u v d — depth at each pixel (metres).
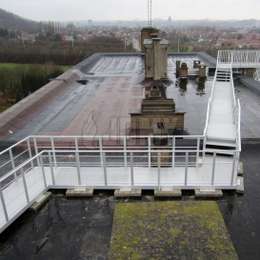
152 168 8.95
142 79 19.11
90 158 9.80
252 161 9.40
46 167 9.31
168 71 20.81
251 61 20.00
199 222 6.90
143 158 9.56
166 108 10.16
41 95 15.62
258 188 8.19
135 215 7.22
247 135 10.69
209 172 8.66
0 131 11.39
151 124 10.08
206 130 9.52
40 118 13.09
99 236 6.74
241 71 20.89
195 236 6.47
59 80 18.73
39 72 41.56
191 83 17.33
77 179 8.62
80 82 19.53
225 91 15.30
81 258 6.17
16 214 7.20
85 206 7.80
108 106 14.25
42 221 7.31
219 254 6.02
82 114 13.33
